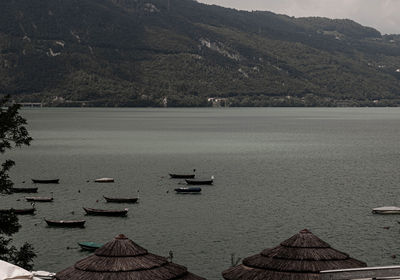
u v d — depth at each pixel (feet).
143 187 420.77
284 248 128.16
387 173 496.23
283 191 402.31
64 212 331.98
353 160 594.65
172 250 256.11
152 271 118.73
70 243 267.39
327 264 123.34
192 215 322.96
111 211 321.73
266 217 317.63
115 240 123.85
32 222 306.35
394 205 352.90
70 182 444.14
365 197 379.96
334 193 394.73
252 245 263.49
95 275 117.19
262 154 647.15
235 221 307.78
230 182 443.32
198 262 239.71
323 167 534.78
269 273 123.44
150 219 313.73
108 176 474.08
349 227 294.87
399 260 242.17
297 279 120.57
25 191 399.85
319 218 314.96
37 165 542.98
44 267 234.38
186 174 471.62
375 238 274.36
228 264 237.04
